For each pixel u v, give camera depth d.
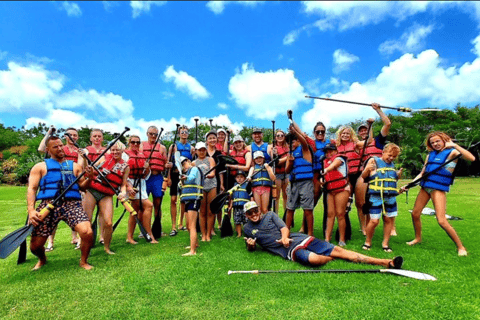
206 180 5.66
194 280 3.67
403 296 3.08
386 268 3.87
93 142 5.98
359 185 5.81
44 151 4.84
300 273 3.79
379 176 4.80
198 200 4.91
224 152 7.27
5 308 3.10
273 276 3.72
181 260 4.38
